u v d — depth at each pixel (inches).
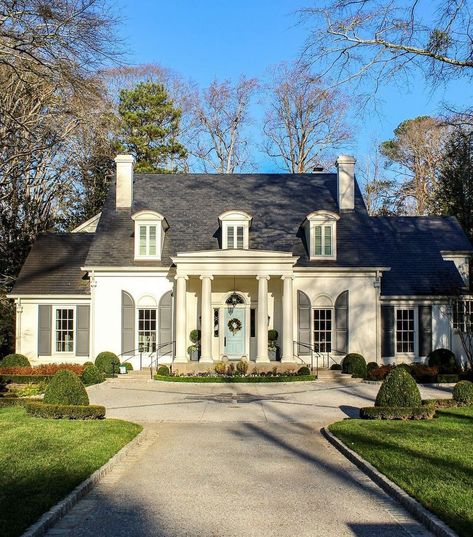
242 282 1254.9
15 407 727.1
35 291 1253.1
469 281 1393.9
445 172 1706.4
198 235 1279.5
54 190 1788.9
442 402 718.5
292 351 1171.3
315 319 1234.6
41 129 1286.9
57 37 832.3
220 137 2175.2
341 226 1314.0
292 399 852.0
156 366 1215.6
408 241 1390.3
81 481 379.6
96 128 1524.4
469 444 481.7
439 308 1263.5
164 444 541.6
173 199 1365.7
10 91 1245.7
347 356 1171.9
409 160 2320.4
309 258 1238.3
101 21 842.2
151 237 1238.3
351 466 450.9
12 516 299.1
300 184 1430.9
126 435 536.4
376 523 313.6
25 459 425.1
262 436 585.3
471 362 1187.3
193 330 1230.9
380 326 1232.8
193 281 1243.2
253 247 1254.9
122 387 1000.9
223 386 1006.4
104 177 1862.7
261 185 1423.5
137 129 2062.0
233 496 366.6
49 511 316.5
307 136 1984.5
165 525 310.0
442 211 1891.0
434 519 301.6
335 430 567.8
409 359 1248.8
